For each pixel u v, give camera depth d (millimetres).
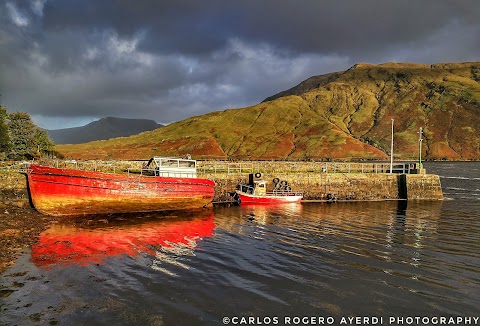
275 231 25688
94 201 29297
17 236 21906
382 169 50219
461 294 14719
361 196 44500
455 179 77562
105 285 14898
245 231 25562
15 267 16641
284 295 14430
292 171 49375
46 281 15117
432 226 27766
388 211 35469
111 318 12180
